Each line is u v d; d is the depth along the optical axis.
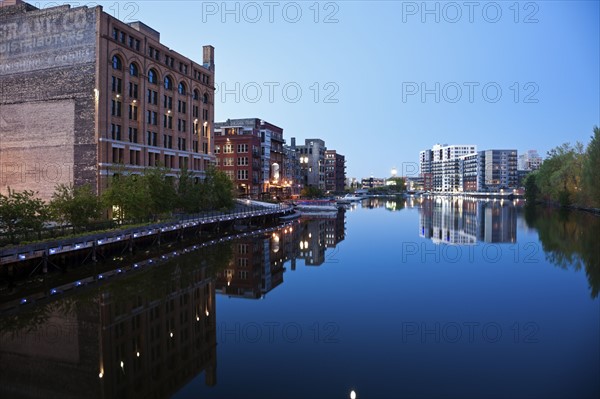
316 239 56.34
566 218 82.25
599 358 18.16
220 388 15.80
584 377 16.28
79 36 54.09
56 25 55.16
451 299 27.22
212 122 83.50
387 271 36.03
